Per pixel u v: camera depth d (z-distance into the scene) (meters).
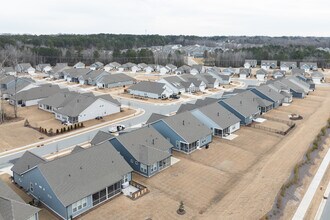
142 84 96.62
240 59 190.62
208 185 37.62
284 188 35.97
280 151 48.91
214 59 196.12
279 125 63.28
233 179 39.31
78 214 31.12
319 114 73.56
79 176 33.09
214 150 49.22
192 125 51.44
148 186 37.22
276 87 88.44
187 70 152.12
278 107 80.06
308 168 42.66
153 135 45.81
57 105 71.38
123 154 42.00
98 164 35.56
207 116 56.16
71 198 30.39
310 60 183.88
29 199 34.03
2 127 59.84
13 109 75.38
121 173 35.88
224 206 32.81
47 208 32.16
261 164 43.88
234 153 48.09
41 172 31.91
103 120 66.31
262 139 54.81
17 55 156.50
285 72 151.12
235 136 56.00
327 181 39.34
